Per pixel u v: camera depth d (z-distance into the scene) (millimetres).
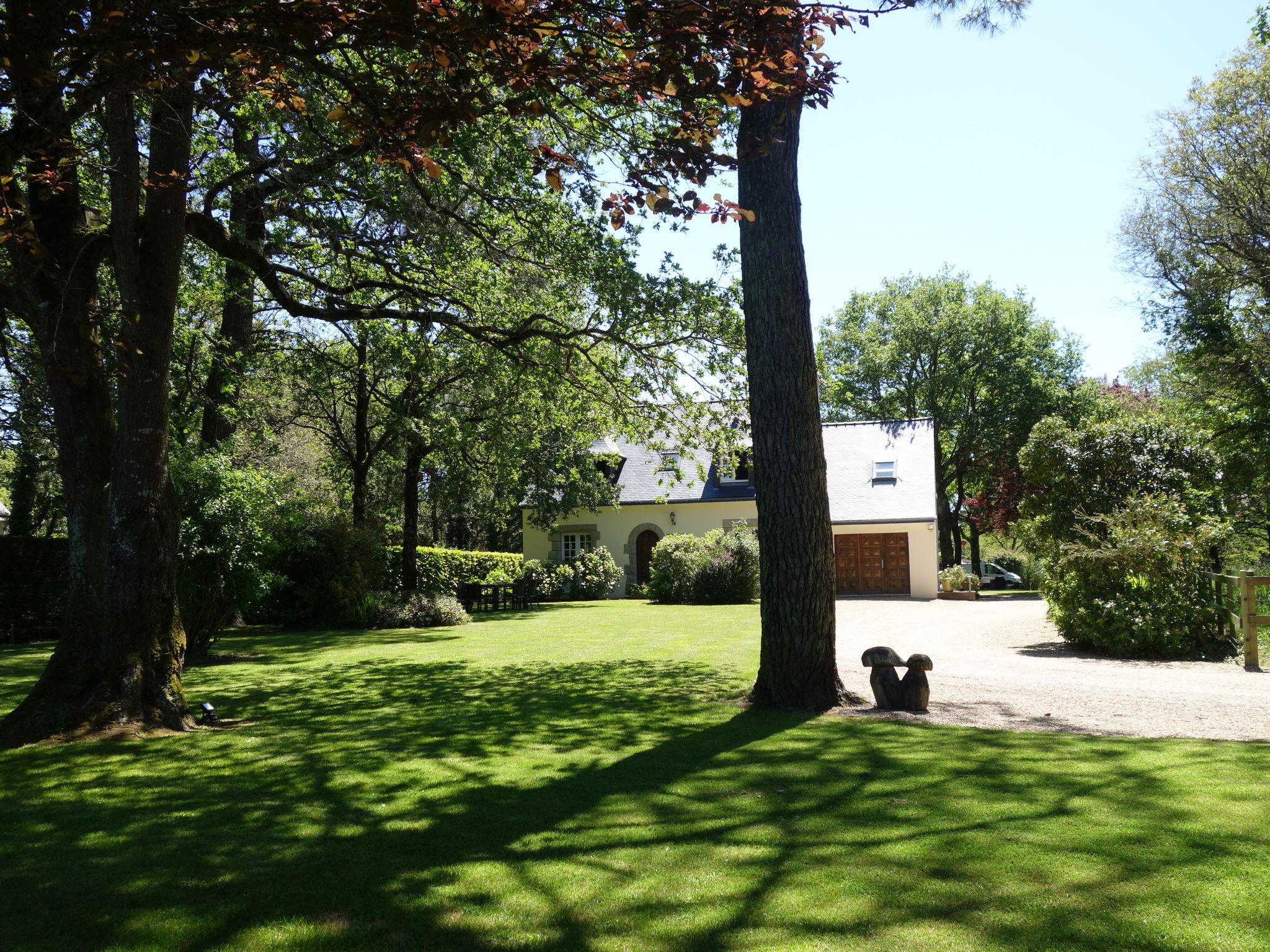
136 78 4320
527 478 24750
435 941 3078
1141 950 2898
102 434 7730
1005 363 38406
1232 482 22422
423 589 22391
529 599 24797
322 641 15289
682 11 3582
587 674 10422
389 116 4062
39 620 16766
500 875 3705
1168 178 25109
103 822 4566
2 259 7039
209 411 17500
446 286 11070
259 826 4480
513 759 5945
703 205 4480
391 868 3799
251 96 7242
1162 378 31562
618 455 31859
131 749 6492
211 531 12070
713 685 9312
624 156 5332
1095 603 11523
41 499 25734
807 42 4219
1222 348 24109
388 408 18516
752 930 3113
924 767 5480
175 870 3811
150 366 7449
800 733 6660
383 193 9977
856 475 29812
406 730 7105
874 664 7816
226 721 7762
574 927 3176
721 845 4027
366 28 3459
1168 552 11266
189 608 11852
